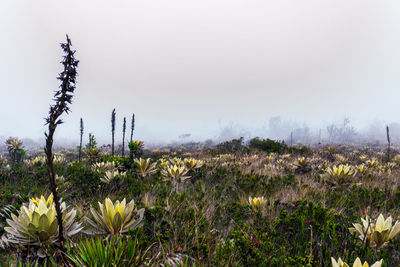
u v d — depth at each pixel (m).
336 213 3.55
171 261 1.85
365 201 4.31
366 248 2.38
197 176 6.82
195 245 2.56
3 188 4.78
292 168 8.31
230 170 7.71
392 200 4.61
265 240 2.83
